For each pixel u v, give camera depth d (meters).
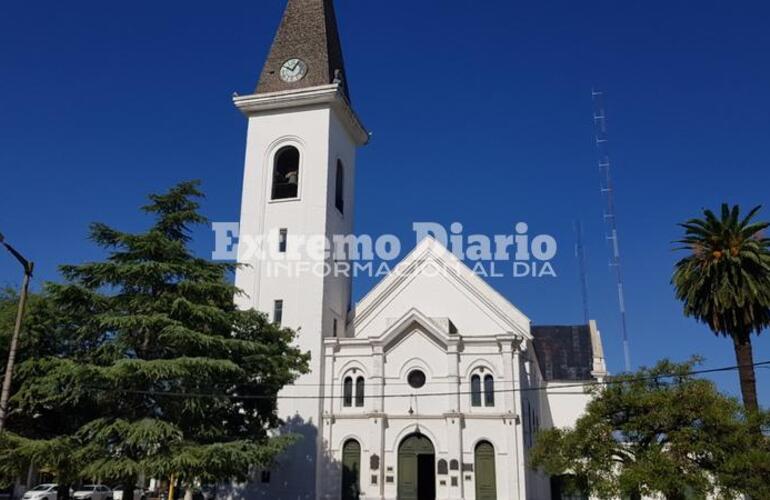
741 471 27.91
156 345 32.06
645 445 30.47
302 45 52.22
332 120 50.75
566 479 32.38
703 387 29.98
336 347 44.38
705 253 40.69
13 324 31.38
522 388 42.47
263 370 34.91
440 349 42.56
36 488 54.59
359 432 42.25
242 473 32.34
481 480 40.03
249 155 50.38
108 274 31.84
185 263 33.09
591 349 60.91
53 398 29.67
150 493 62.75
